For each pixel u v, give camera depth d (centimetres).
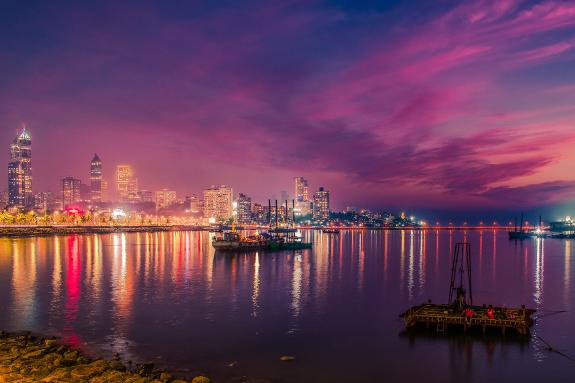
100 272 9062
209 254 13600
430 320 4662
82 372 3284
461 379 3606
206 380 3322
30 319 5147
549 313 5725
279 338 4534
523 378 3631
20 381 3103
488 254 15262
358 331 4769
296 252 14738
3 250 14688
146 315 5375
